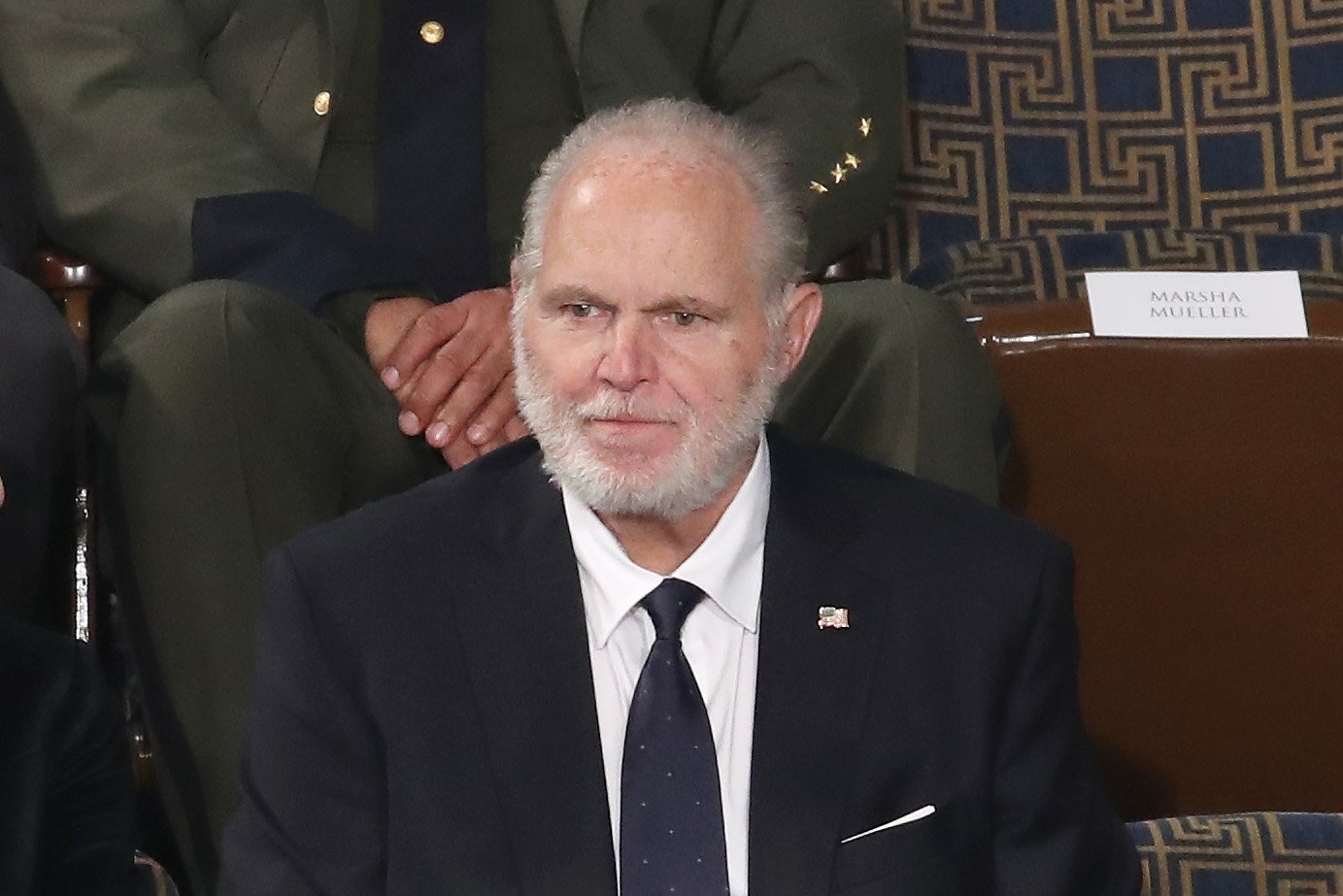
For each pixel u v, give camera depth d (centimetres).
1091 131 1085
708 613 596
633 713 571
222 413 721
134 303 860
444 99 866
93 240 828
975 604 592
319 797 576
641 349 553
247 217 814
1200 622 907
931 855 569
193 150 834
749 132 578
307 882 572
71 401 757
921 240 1065
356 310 802
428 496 609
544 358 563
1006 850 592
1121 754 918
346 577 586
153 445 720
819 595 589
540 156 880
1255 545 901
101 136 832
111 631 830
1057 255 1025
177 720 717
